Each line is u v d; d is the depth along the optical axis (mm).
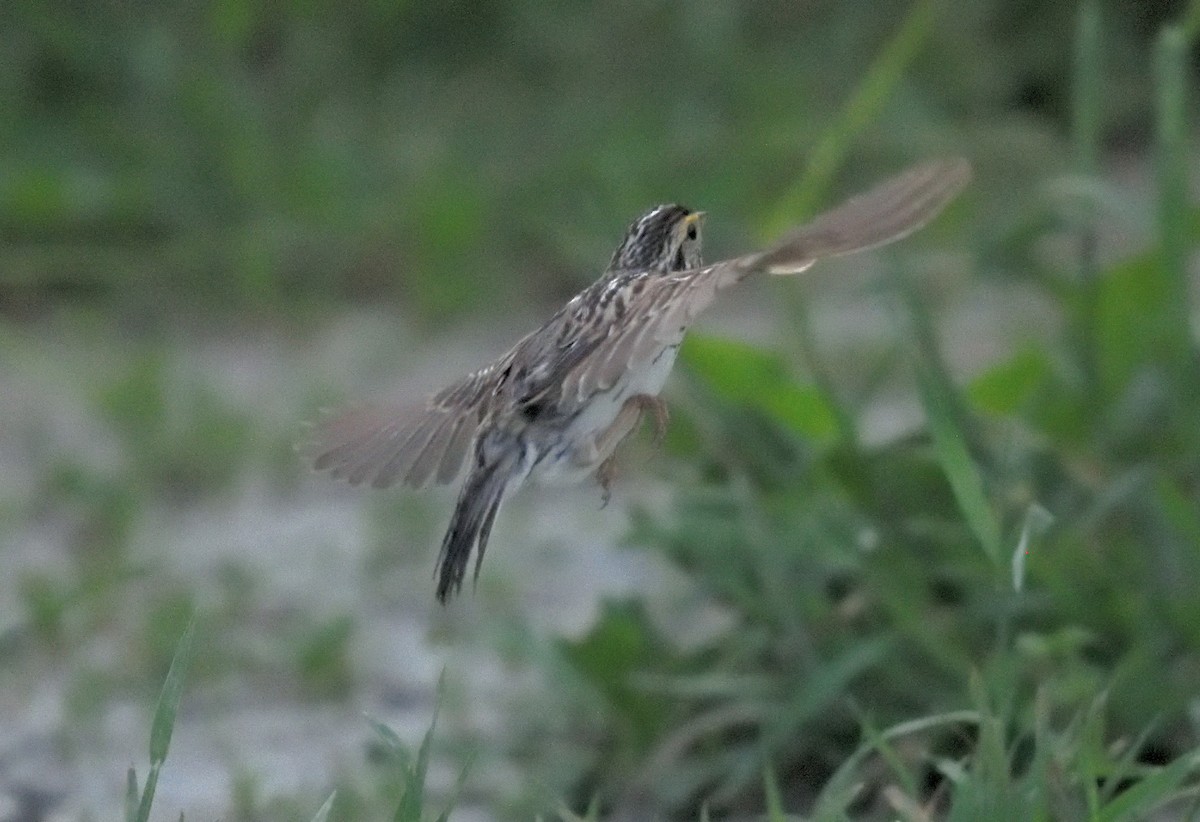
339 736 10234
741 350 10391
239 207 18375
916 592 9164
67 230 18016
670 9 20703
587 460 6434
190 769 9930
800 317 10109
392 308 17781
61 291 17828
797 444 10250
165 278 17750
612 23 20766
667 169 18703
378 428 6938
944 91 20062
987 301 15438
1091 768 7352
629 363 6051
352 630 11070
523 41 20875
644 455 13195
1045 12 20391
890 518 9531
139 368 15086
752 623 9562
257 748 10086
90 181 18109
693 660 9523
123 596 12133
